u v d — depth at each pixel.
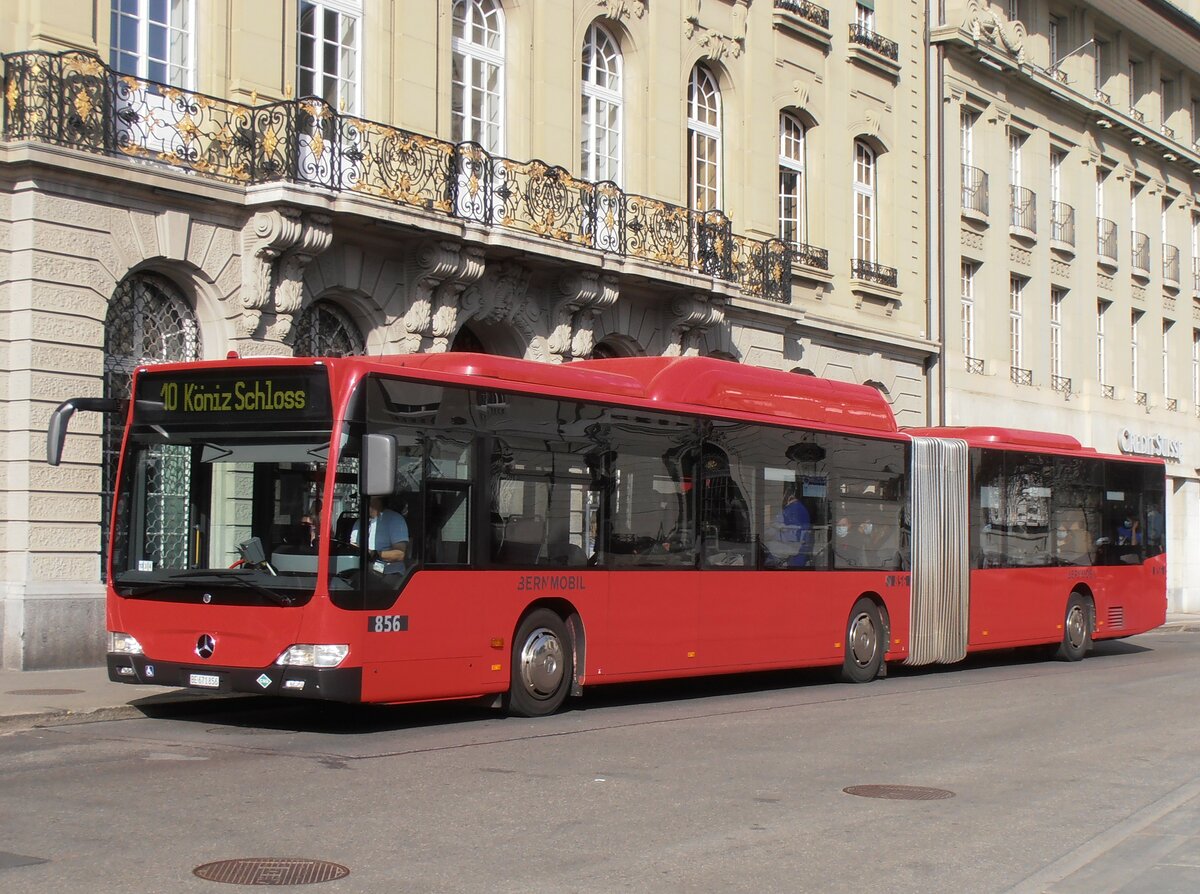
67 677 15.77
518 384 14.05
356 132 19.69
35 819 8.55
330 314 20.55
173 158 17.97
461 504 13.32
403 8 21.58
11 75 16.69
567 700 15.95
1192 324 47.50
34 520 16.48
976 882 7.73
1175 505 46.19
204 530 12.70
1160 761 12.11
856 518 19.02
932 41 34.50
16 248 16.58
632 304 24.84
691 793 10.06
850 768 11.36
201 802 9.17
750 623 16.89
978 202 36.19
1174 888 7.56
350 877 7.36
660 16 26.52
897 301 32.97
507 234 21.23
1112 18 41.84
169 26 18.62
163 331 18.39
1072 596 23.94
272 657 12.18
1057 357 40.44
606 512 14.97
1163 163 45.84
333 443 12.27
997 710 15.64
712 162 28.19
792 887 7.52
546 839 8.44
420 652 12.79
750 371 17.47
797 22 29.83
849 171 31.61
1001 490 22.20
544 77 24.09
